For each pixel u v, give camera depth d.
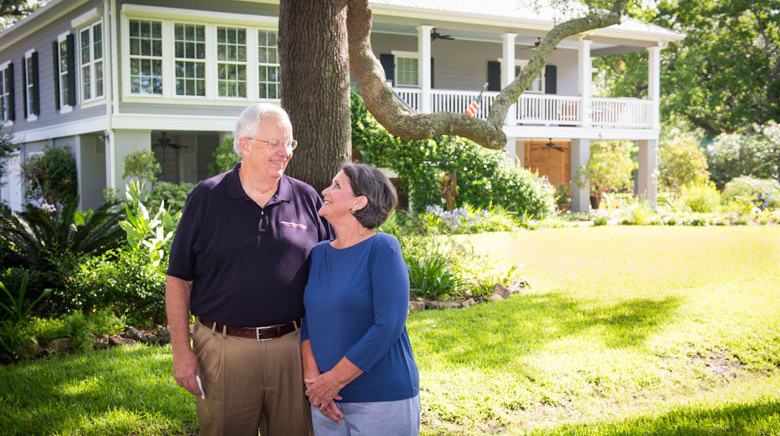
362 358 2.50
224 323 2.79
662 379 5.00
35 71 18.88
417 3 16.72
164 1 14.48
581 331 6.19
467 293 7.94
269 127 2.75
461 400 4.46
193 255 2.81
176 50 14.64
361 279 2.61
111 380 4.76
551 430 3.98
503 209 16.12
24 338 5.48
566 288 8.34
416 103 17.61
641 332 6.18
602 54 23.41
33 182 16.66
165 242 7.01
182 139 18.86
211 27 14.91
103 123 14.60
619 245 12.21
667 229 15.30
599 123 19.83
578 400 4.59
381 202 2.67
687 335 6.06
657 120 20.94
